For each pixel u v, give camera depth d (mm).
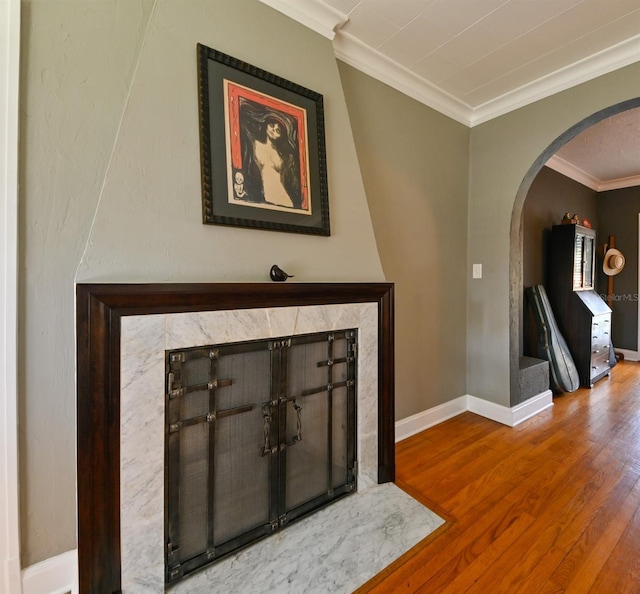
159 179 1173
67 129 1123
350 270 1679
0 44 1017
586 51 1943
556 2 1582
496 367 2576
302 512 1507
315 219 1541
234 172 1320
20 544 1100
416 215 2332
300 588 1174
